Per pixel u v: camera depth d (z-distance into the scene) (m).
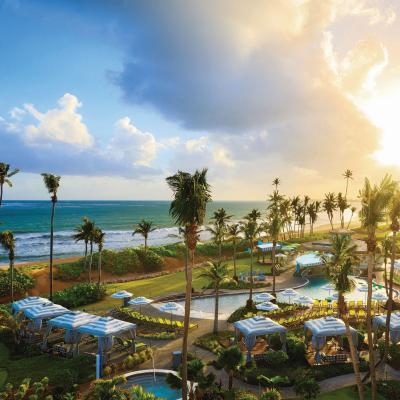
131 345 36.53
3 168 56.47
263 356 34.22
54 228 191.38
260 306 47.22
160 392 28.88
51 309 41.44
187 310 24.77
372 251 26.02
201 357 35.41
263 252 92.56
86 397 24.70
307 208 155.38
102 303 58.38
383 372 32.41
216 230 74.94
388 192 25.08
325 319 35.47
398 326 35.41
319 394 28.53
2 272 67.94
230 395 26.77
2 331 41.19
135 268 86.38
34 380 30.12
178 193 24.61
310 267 77.38
